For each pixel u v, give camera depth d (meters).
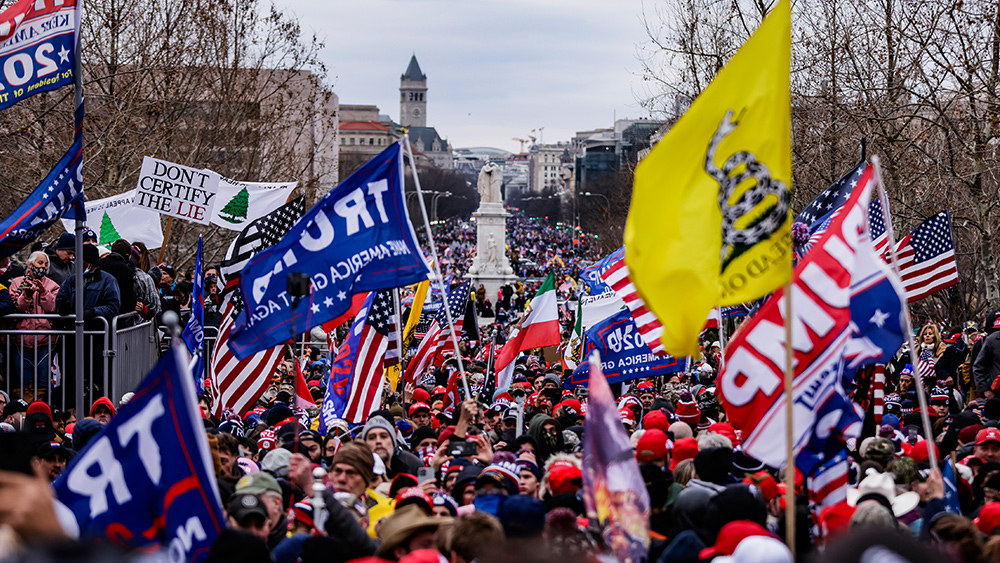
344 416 18.73
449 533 8.98
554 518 8.97
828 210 19.94
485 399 27.91
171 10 49.53
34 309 21.34
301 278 12.27
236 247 19.98
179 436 8.60
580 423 19.03
